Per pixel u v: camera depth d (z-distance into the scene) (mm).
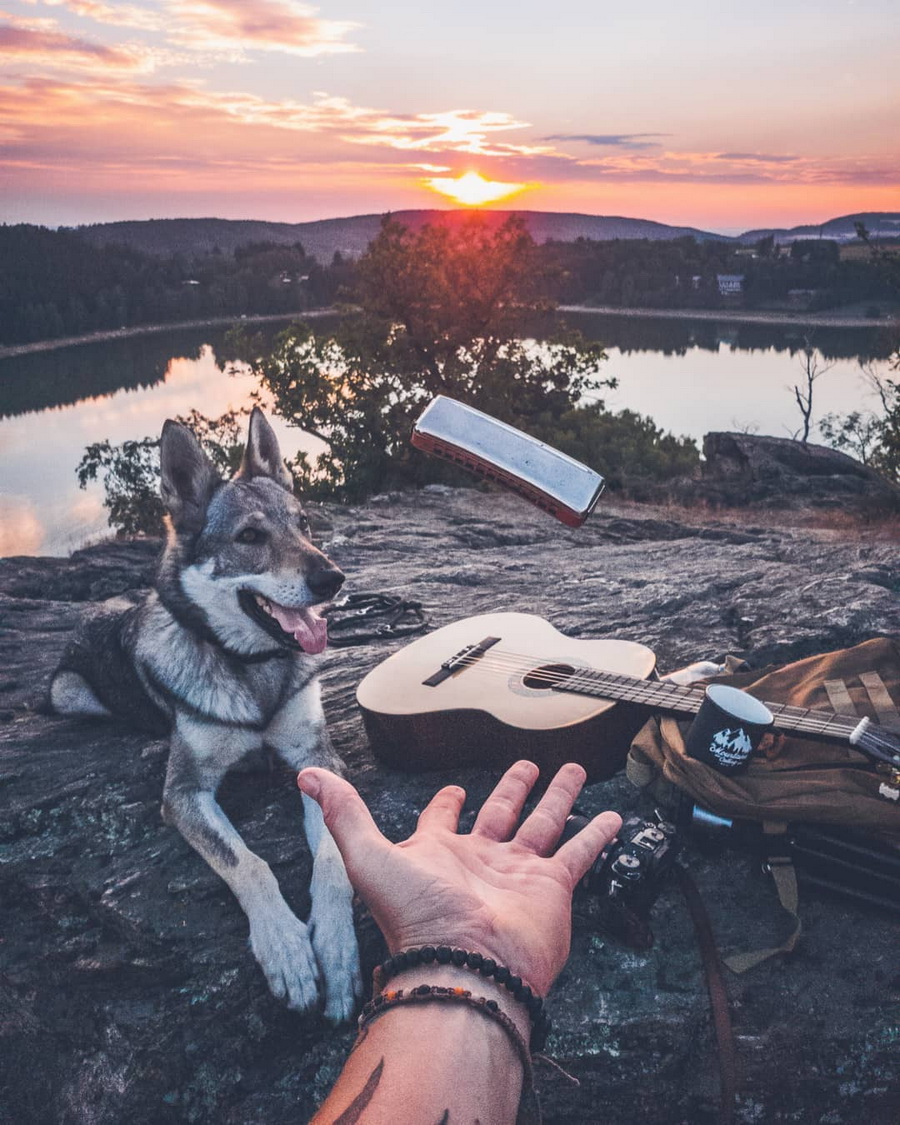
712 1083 1011
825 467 11523
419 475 13336
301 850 1260
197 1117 1088
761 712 1073
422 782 1374
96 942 1196
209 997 1094
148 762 1505
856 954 1049
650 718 1268
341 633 2062
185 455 1418
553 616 2027
